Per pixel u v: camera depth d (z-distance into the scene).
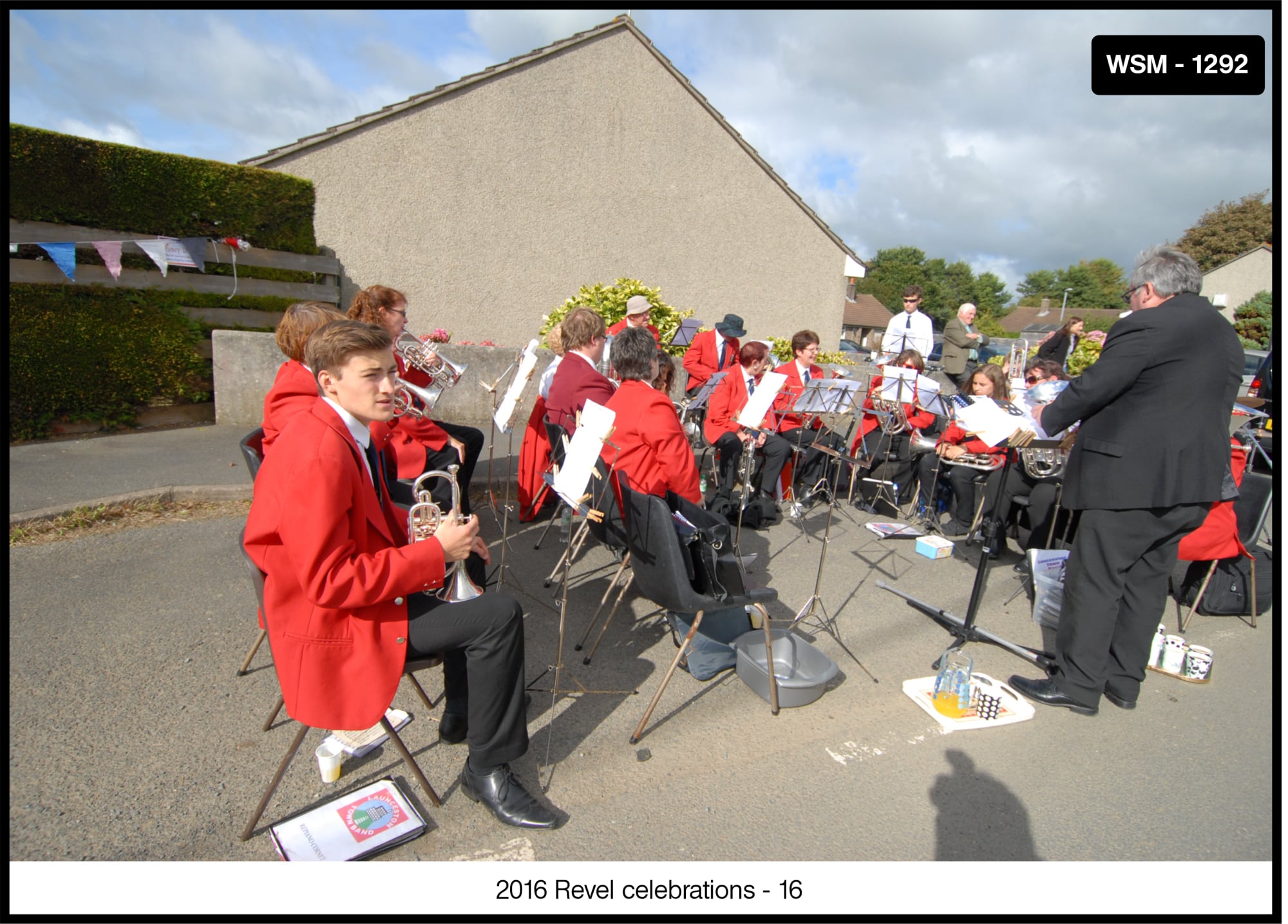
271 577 1.76
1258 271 32.78
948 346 9.01
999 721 2.67
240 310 6.73
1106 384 2.50
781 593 3.79
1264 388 6.63
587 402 2.26
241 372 6.15
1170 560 2.68
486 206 9.20
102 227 5.88
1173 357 2.45
